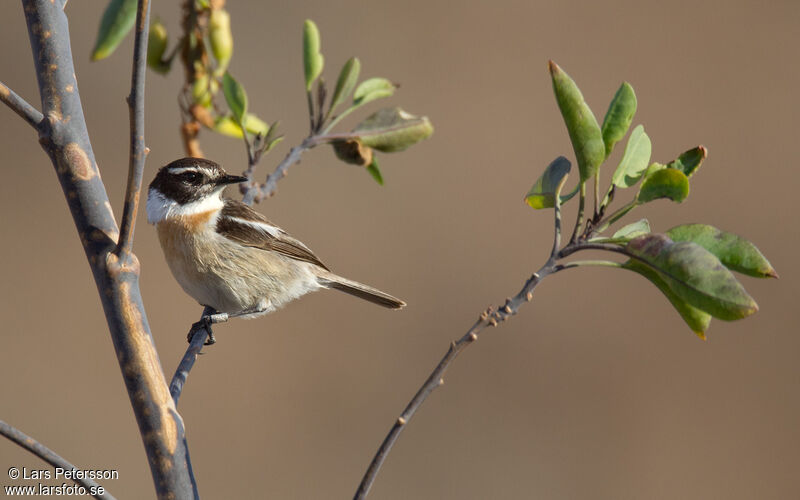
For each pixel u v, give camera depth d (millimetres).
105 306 6129
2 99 6188
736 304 5668
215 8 10523
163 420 6133
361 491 5703
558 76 6223
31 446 5531
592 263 6219
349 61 10414
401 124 10477
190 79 10680
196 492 6191
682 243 5895
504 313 6035
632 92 6598
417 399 5805
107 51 9516
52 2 6363
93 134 25047
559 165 6652
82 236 6207
